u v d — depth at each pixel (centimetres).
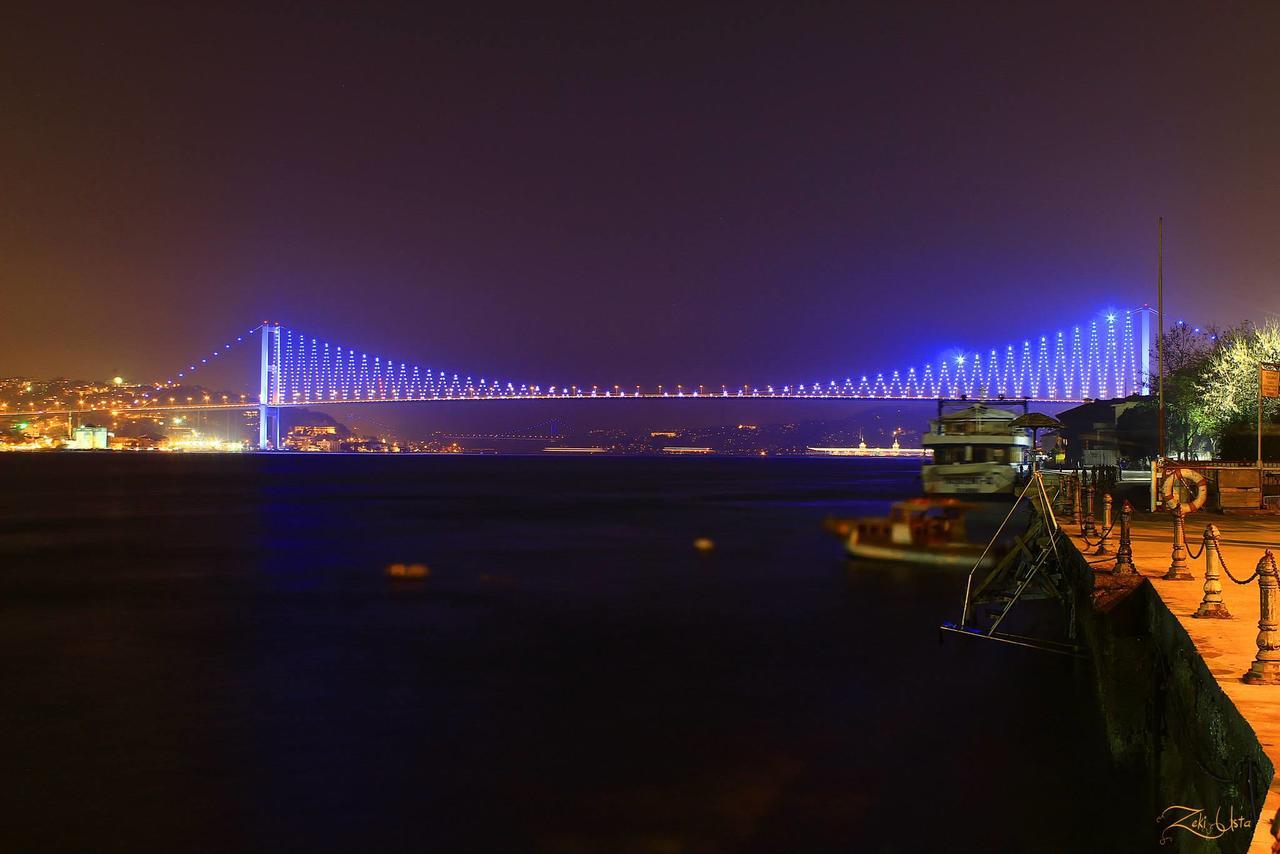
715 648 2169
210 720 1622
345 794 1300
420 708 1692
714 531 5081
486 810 1251
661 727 1581
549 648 2175
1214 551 1262
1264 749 741
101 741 1512
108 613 2638
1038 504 2720
